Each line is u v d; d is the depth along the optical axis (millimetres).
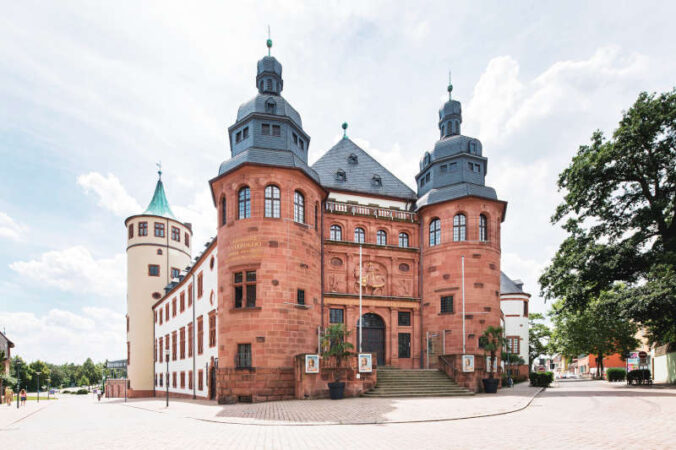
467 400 23656
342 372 26047
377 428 14609
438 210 36688
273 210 29219
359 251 35531
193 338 39188
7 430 18906
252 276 28453
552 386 41094
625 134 30797
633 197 33219
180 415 21328
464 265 34906
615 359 80062
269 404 23859
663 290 26141
